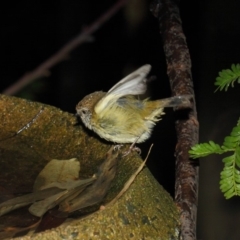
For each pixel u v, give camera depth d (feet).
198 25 52.39
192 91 27.89
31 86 40.29
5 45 66.80
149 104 30.50
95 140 26.86
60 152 27.04
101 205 21.84
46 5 68.44
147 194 20.79
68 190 22.82
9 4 68.28
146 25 61.31
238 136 20.38
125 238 19.11
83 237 18.33
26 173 25.71
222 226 43.83
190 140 25.54
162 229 20.44
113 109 29.17
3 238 20.08
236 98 47.44
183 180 23.71
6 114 27.96
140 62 62.75
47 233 18.01
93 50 63.05
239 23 48.32
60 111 27.73
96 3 63.21
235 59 48.44
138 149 25.61
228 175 20.04
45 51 66.90
